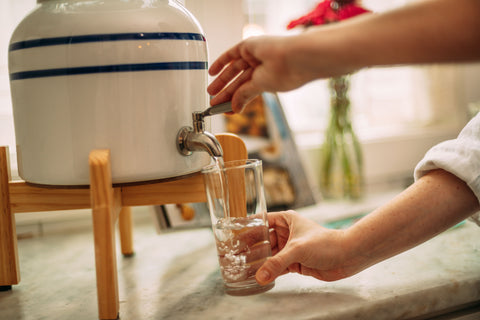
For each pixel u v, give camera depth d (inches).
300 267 24.3
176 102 22.3
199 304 23.3
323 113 59.1
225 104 22.0
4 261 26.7
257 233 22.9
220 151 22.4
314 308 21.7
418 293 22.9
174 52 22.0
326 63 17.2
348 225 38.4
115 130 21.2
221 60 22.2
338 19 47.0
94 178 20.5
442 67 62.5
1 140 37.7
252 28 52.4
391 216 23.0
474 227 33.1
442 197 23.1
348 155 50.9
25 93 21.8
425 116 63.6
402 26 15.6
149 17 21.5
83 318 22.8
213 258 31.6
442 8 15.1
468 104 63.4
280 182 44.2
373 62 16.5
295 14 57.2
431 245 30.0
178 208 37.9
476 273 24.8
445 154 23.6
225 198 22.7
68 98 21.0
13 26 38.1
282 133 45.9
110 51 20.8
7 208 25.9
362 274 25.7
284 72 18.4
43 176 22.1
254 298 23.4
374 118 62.1
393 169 57.4
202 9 38.4
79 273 29.9
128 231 33.2
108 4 21.4
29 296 26.2
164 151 22.1
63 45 20.7
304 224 24.3
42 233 41.1
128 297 25.0
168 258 32.2
